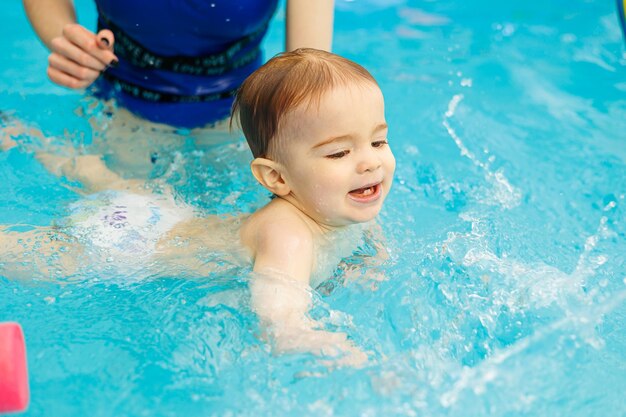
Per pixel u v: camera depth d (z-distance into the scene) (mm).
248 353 1539
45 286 1735
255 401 1428
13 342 1260
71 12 2320
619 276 1842
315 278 1828
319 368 1499
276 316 1610
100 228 1879
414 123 2693
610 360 1556
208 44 2213
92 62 1969
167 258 1829
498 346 1608
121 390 1452
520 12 3689
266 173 1866
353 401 1430
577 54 3240
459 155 2490
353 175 1749
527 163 2436
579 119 2711
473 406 1431
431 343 1596
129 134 2311
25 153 2266
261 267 1737
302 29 2225
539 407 1438
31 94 2703
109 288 1740
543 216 2146
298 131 1761
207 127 2328
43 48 3188
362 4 3822
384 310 1697
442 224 2070
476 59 3213
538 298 1743
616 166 2391
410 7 3791
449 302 1724
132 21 2146
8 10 3572
